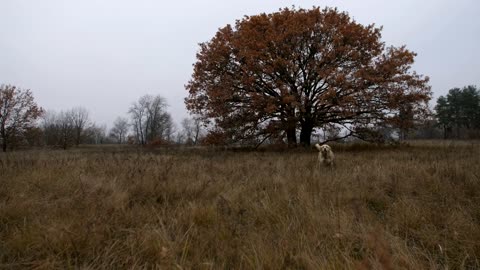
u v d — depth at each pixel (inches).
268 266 103.7
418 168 274.4
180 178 245.4
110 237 129.4
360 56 683.4
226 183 229.8
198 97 770.2
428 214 149.9
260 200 181.8
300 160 402.3
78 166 310.2
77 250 116.0
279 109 679.1
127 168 295.4
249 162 377.1
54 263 106.6
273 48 695.7
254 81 686.5
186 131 3501.5
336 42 669.3
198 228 142.3
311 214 148.2
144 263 110.0
